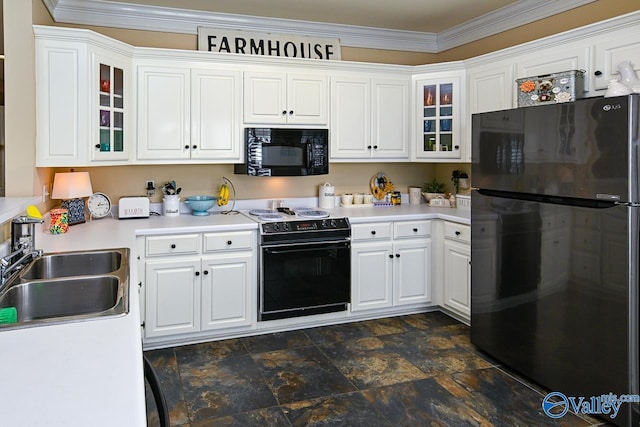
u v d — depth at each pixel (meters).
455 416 2.40
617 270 2.18
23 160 2.81
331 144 3.98
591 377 2.34
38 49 2.85
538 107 2.54
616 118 2.15
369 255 3.77
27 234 2.12
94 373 1.00
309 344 3.35
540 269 2.59
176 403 2.53
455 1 3.61
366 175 4.55
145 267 3.16
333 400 2.56
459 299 3.71
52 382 0.95
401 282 3.88
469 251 3.57
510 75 3.40
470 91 3.82
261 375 2.86
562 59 2.99
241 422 2.35
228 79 3.63
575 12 3.32
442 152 4.05
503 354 2.91
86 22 3.56
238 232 3.39
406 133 4.21
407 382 2.77
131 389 0.92
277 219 3.55
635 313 2.15
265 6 3.68
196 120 3.57
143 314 3.17
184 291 3.27
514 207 2.75
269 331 3.57
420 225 3.91
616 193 2.17
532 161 2.59
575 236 2.38
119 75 3.25
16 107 2.79
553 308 2.53
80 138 2.97
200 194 3.98
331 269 3.65
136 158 3.43
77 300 1.82
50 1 3.25
